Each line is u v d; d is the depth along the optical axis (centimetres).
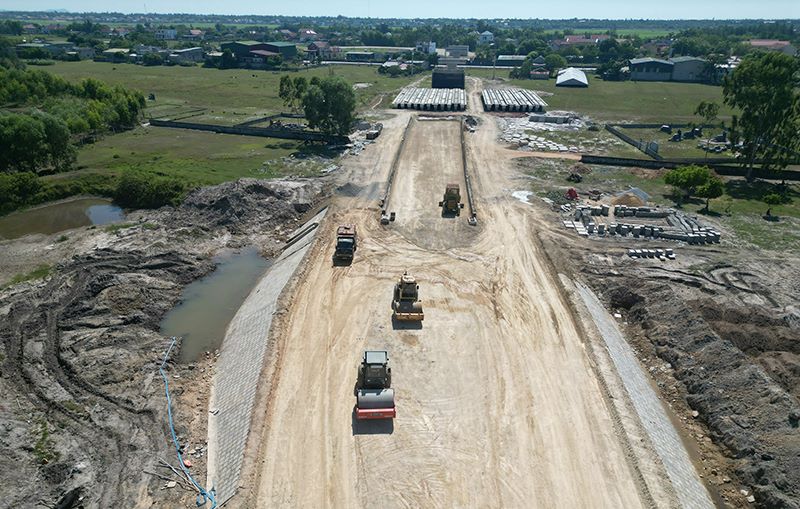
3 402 2995
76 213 5719
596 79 16012
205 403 3064
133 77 14838
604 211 5450
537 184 6400
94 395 3077
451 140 8281
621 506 2366
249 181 5719
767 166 6750
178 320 3903
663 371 3347
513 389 3039
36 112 6631
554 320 3688
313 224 5119
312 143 8238
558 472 2520
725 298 4016
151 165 6769
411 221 5259
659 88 14375
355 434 2717
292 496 2389
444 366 3216
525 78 16275
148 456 2661
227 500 2384
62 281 4197
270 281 4281
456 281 4172
